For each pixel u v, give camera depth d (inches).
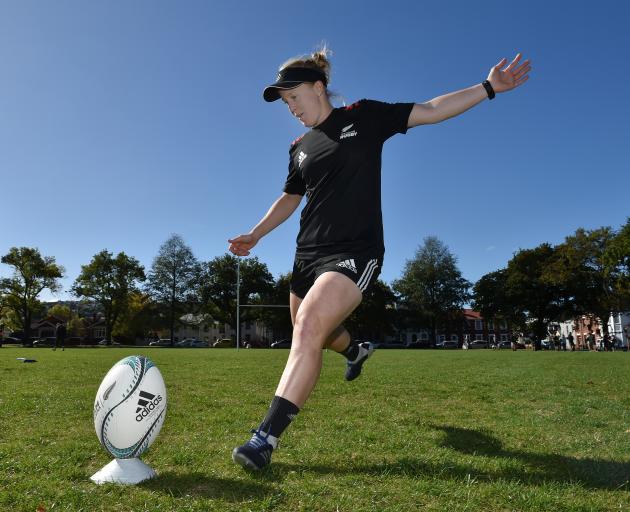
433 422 171.2
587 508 87.2
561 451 130.3
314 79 135.1
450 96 135.4
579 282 2406.5
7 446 129.2
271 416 106.4
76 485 98.5
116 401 103.6
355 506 87.3
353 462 116.5
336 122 134.6
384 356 868.0
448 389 269.9
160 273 3193.9
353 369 171.6
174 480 101.6
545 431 155.9
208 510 84.7
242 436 146.3
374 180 132.1
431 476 105.7
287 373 110.0
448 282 3065.9
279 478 102.9
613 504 90.1
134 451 105.2
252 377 346.0
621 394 253.3
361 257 124.3
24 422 168.4
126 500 89.4
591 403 216.2
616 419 179.0
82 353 1029.8
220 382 309.0
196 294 3312.0
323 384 291.4
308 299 116.6
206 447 131.3
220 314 3447.3
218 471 108.1
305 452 124.4
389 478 103.9
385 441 139.0
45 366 493.7
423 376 358.9
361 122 132.7
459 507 87.1
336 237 127.6
